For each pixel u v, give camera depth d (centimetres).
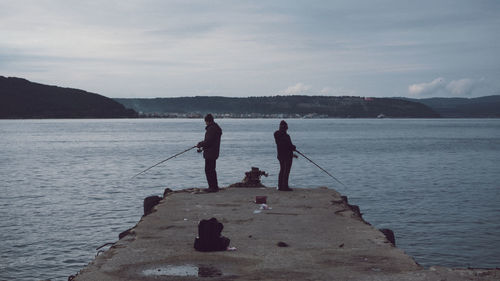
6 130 17212
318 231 912
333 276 633
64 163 5494
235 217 1051
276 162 5409
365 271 655
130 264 698
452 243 1956
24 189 3422
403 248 1892
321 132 15938
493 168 4997
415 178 4128
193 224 977
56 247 1892
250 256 732
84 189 3422
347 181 3925
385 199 3012
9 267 1662
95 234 2086
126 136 12738
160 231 914
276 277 632
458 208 2692
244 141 10131
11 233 2095
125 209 2638
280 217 1052
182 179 4006
